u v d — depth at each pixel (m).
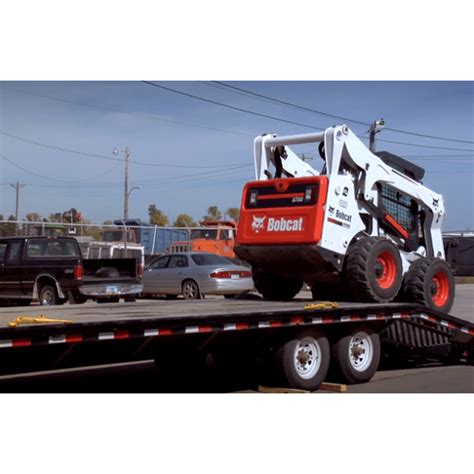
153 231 30.48
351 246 10.55
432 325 10.79
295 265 10.55
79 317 7.58
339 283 11.02
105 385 9.64
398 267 10.76
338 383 9.73
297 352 8.93
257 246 10.66
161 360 9.67
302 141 10.70
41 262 16.81
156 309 9.06
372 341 9.88
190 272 20.28
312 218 10.03
